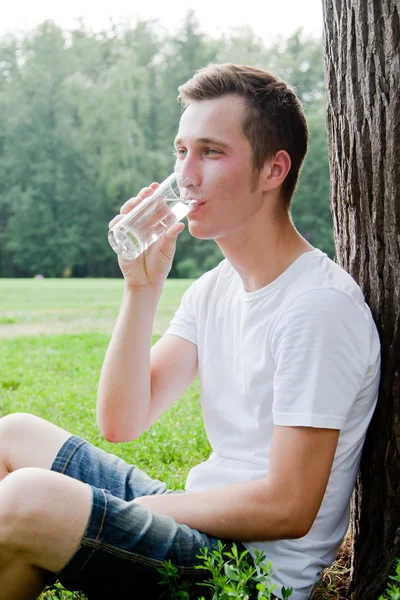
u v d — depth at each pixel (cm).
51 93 5741
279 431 199
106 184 5391
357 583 242
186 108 225
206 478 220
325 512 213
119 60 5656
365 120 237
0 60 6191
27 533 181
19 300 2014
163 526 196
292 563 205
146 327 242
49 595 243
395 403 226
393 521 229
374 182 235
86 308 1695
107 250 5531
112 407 242
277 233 223
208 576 200
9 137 5647
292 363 200
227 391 225
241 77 220
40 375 686
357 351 205
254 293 218
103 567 189
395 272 228
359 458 226
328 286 206
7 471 230
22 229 5516
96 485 225
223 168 217
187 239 4888
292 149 225
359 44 238
